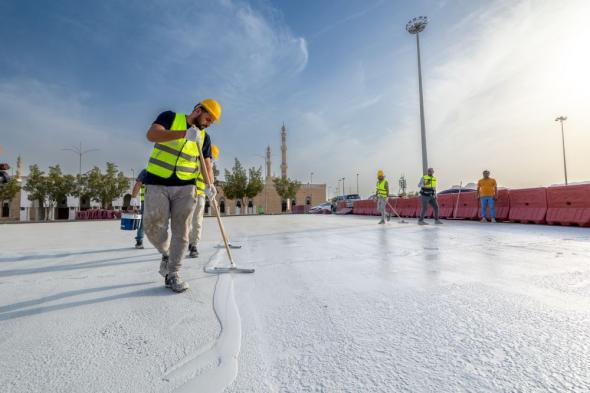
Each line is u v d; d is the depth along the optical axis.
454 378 1.19
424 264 3.30
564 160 39.19
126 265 3.61
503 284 2.47
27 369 1.29
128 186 42.62
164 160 2.55
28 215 41.84
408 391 1.11
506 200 10.18
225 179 45.78
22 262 3.85
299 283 2.61
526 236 5.82
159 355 1.41
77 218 31.42
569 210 8.21
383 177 10.24
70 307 2.08
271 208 60.28
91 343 1.53
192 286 2.59
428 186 9.30
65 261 3.91
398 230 7.56
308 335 1.59
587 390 1.10
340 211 22.89
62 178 38.94
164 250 2.68
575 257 3.63
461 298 2.13
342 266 3.28
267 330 1.66
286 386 1.15
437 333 1.59
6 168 12.22
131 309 2.03
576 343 1.46
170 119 2.58
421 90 18.84
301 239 5.96
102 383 1.19
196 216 4.18
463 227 8.10
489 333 1.58
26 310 2.03
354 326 1.69
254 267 3.30
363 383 1.17
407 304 2.03
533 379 1.17
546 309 1.90
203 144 3.00
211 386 1.16
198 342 1.53
